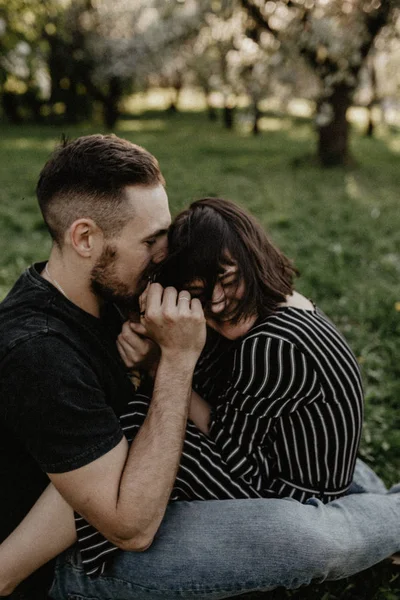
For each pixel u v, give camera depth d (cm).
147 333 167
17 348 148
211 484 175
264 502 173
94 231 161
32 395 145
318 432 176
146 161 165
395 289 461
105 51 1443
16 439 160
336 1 675
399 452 274
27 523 162
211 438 182
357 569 183
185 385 164
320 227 650
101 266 165
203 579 166
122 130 1978
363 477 221
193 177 1000
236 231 167
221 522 169
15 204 786
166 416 159
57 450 146
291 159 1209
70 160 161
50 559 165
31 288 166
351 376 174
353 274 504
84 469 147
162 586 168
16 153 1334
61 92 2131
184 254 164
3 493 164
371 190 912
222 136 1786
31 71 1456
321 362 168
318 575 171
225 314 168
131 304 174
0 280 486
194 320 162
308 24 724
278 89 1095
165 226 168
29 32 1357
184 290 168
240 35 937
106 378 170
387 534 184
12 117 2177
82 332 166
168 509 175
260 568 166
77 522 160
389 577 195
